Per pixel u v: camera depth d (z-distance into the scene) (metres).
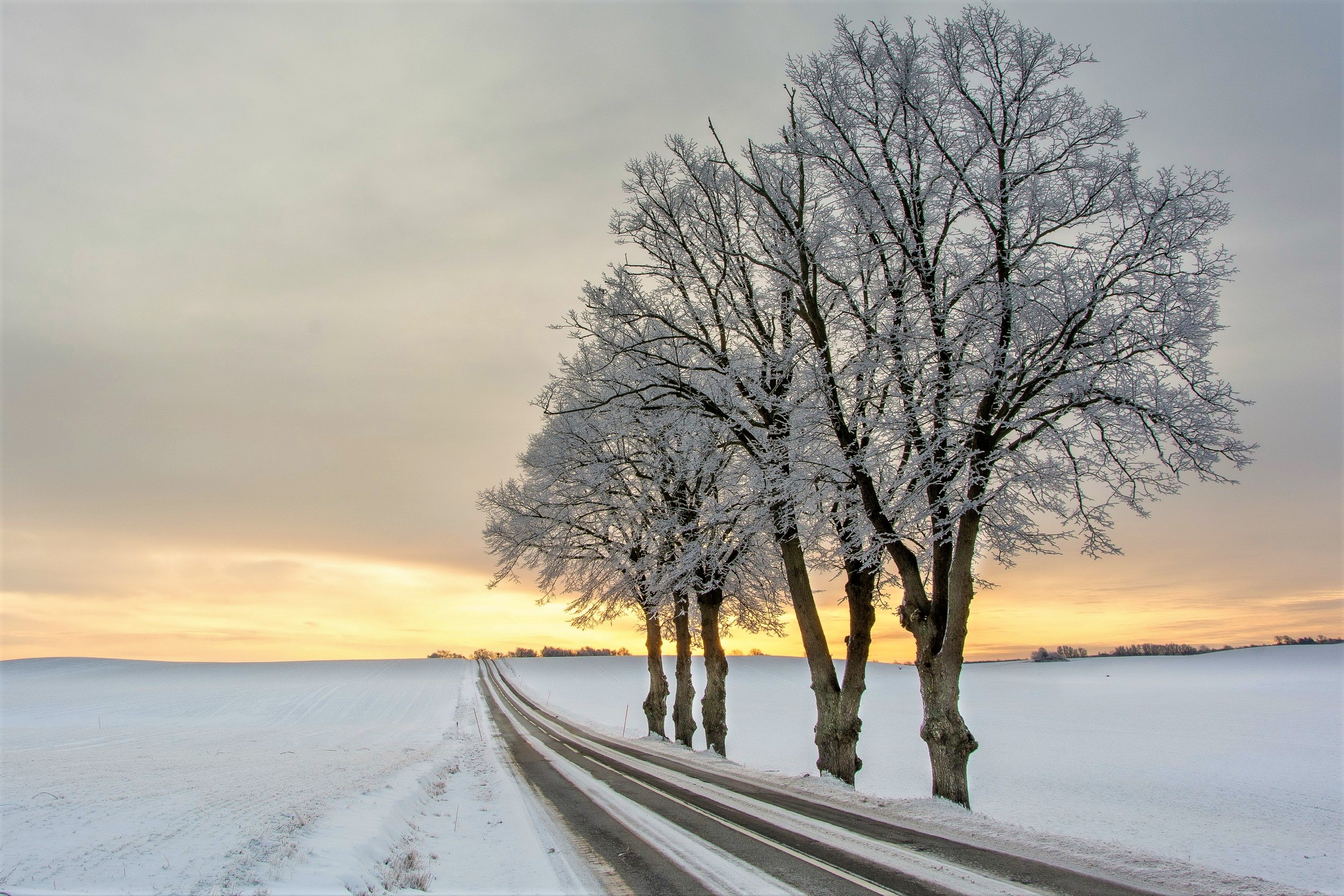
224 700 67.19
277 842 7.38
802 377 14.50
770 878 6.75
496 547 28.56
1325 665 107.19
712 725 21.38
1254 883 6.39
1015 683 90.56
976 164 12.59
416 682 82.06
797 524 15.95
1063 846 8.09
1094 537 12.10
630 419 17.33
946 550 12.48
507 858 8.18
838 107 13.12
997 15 12.12
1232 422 10.68
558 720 42.12
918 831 9.10
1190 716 49.06
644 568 21.38
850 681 14.59
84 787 11.72
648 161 15.65
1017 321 11.51
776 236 14.41
